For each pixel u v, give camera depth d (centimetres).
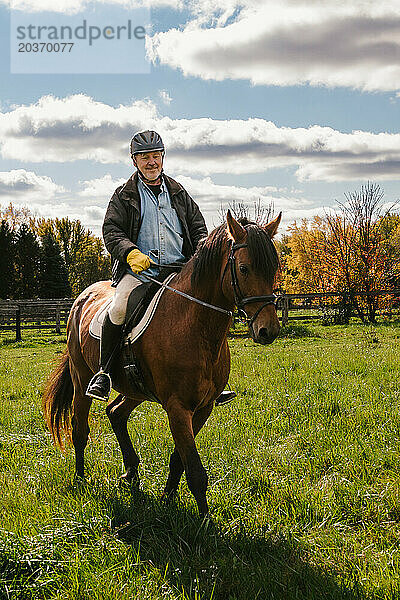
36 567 364
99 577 356
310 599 335
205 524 408
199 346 432
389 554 386
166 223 496
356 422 723
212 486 502
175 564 377
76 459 571
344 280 2975
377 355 1385
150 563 379
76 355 571
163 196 497
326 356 1410
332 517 448
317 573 363
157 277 486
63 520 427
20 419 848
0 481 559
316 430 691
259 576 361
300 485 509
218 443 656
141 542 411
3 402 1002
